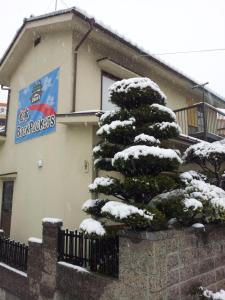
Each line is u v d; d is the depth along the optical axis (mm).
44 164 8719
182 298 4758
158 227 4738
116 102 5711
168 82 12297
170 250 4672
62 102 8570
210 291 5078
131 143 5395
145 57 10156
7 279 7070
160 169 5094
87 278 5172
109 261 5023
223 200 4984
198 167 9727
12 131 10961
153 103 5578
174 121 5477
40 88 9641
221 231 6004
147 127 5195
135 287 4422
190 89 13164
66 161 7883
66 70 8703
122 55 10180
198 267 5211
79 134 7812
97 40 9289
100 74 9461
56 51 9273
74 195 7547
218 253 5809
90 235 4727
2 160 11320
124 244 4664
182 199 4871
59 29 9266
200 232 5406
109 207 4559
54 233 5984
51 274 5875
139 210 4375
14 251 7199
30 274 6391
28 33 10109
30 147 9578
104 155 5609
